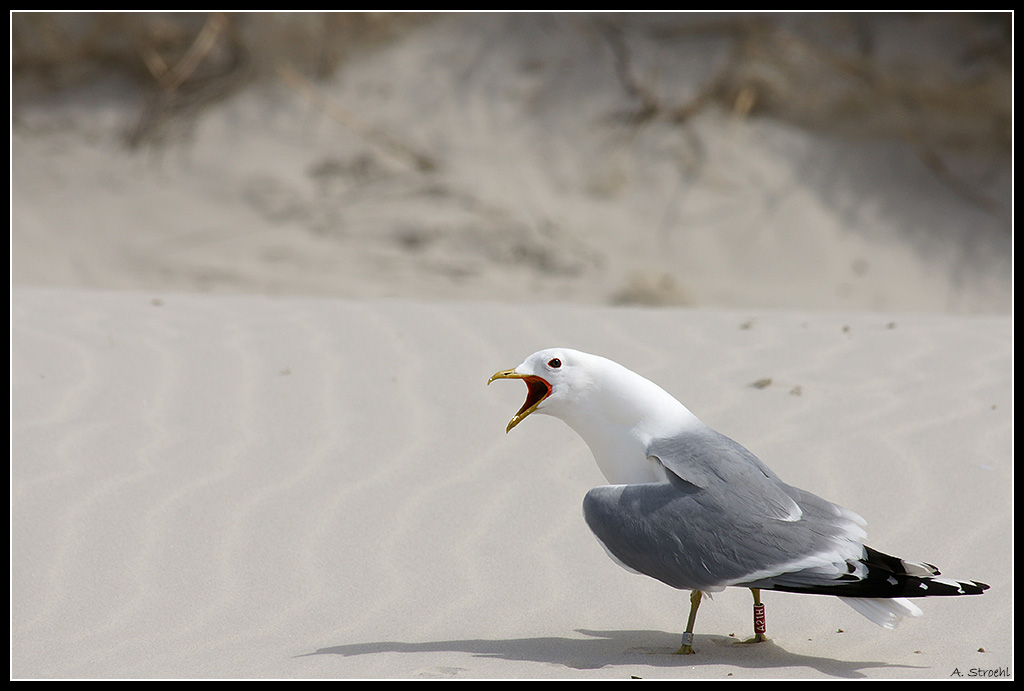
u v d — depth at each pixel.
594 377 7.18
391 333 12.55
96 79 31.53
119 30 31.36
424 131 29.94
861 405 10.38
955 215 28.02
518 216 27.64
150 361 11.62
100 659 6.83
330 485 9.28
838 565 6.16
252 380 11.21
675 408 7.14
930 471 9.06
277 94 30.77
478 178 28.61
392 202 28.09
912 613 6.20
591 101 30.09
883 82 29.42
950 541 8.07
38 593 7.81
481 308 13.77
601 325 12.87
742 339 12.35
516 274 26.25
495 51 31.12
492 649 6.86
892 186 28.52
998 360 11.43
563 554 8.31
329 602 7.70
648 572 6.53
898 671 6.33
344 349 12.04
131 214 28.39
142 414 10.39
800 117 29.62
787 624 7.32
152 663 6.73
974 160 28.95
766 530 6.33
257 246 27.09
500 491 9.19
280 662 6.68
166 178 29.31
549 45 31.00
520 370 7.30
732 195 28.23
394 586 7.90
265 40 31.25
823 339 12.35
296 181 28.72
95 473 9.34
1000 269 26.86
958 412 10.11
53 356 11.59
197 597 7.77
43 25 31.08
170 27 31.33
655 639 7.07
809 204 28.05
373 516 8.82
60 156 30.02
